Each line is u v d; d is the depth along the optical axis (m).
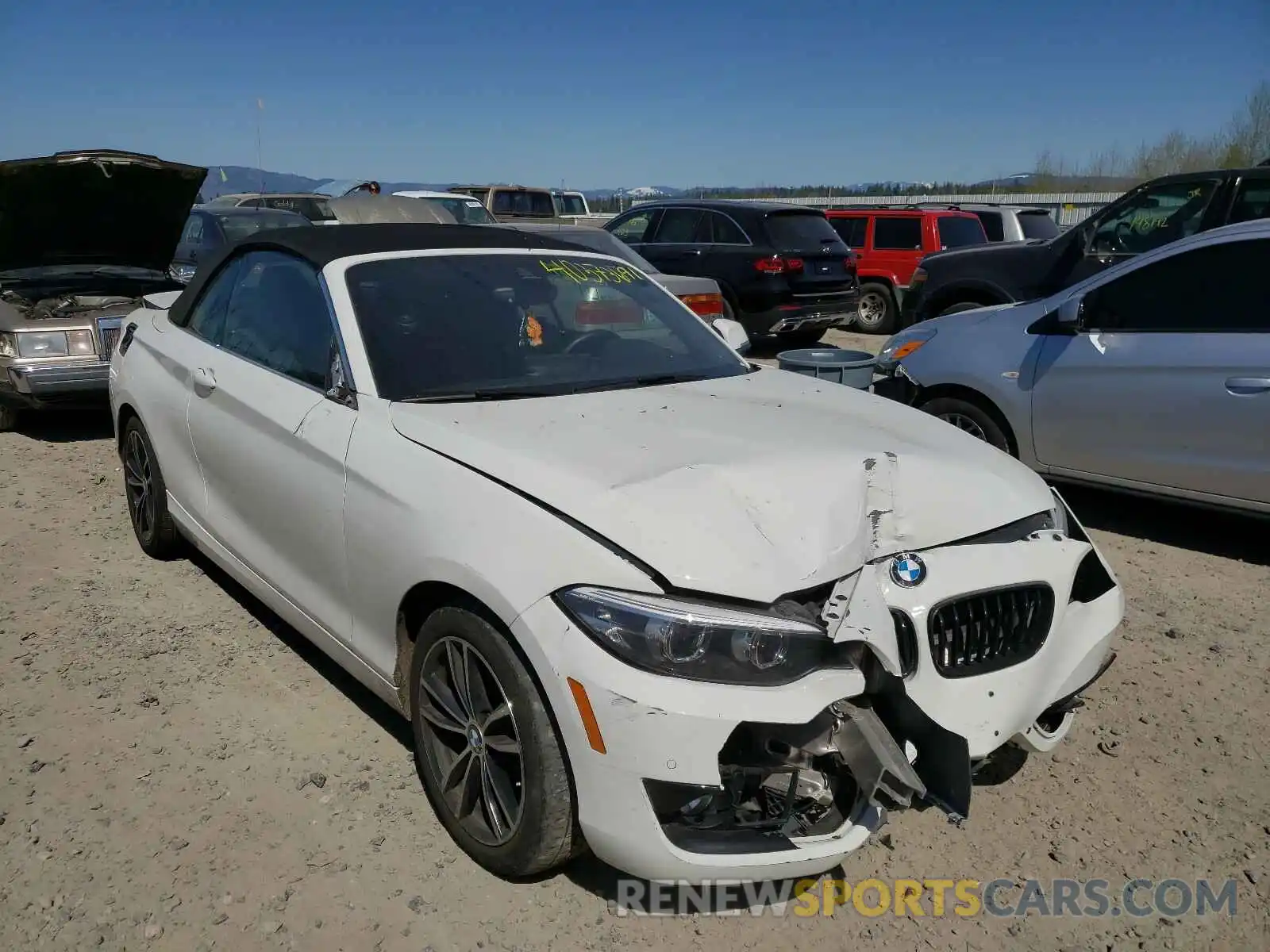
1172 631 4.46
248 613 4.45
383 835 2.97
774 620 2.37
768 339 14.34
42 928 2.58
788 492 2.64
